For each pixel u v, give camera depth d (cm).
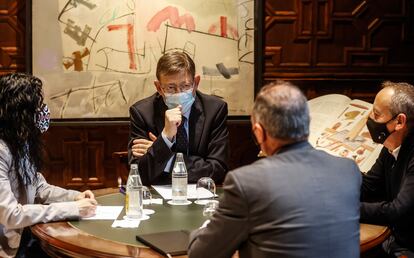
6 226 212
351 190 152
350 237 149
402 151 232
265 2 387
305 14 391
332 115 329
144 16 376
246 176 146
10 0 370
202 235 155
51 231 199
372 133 237
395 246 239
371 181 258
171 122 259
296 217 142
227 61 384
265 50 390
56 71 372
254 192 144
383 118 229
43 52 370
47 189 255
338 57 396
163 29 378
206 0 379
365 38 396
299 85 395
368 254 209
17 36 372
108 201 248
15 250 232
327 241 144
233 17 382
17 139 230
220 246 150
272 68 393
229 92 385
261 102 152
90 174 389
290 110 149
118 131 387
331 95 347
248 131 394
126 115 380
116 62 376
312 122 330
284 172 147
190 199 247
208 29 380
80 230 201
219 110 288
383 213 211
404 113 226
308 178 147
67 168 387
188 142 282
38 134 240
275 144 153
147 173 266
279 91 151
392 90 231
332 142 307
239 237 147
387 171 248
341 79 397
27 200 238
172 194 242
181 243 180
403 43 399
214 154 280
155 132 285
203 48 381
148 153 264
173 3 377
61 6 370
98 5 372
